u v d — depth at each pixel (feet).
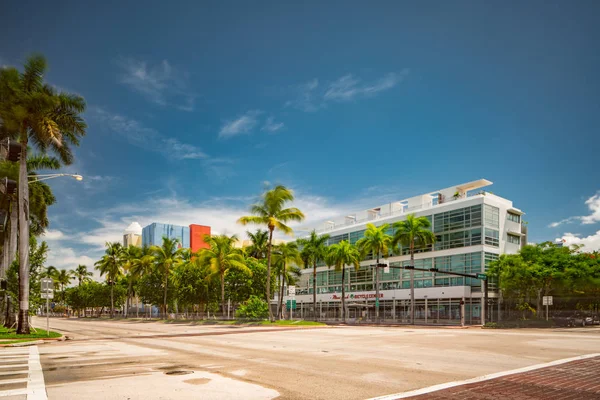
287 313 286.46
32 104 87.25
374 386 32.19
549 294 176.86
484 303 162.61
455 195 225.15
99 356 50.72
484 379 35.14
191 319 201.05
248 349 59.88
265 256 205.46
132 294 363.97
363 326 154.20
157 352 55.52
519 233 210.38
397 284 232.94
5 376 35.83
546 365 43.09
